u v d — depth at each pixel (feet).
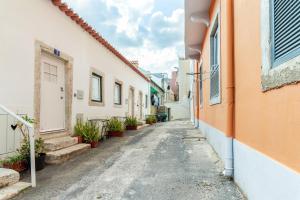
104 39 34.88
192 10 27.81
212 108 25.72
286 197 7.73
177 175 16.22
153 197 12.71
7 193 12.98
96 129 28.68
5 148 17.20
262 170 9.87
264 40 9.51
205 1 25.68
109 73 40.27
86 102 30.86
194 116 61.41
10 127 17.62
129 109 56.13
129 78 54.90
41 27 21.62
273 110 8.86
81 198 12.80
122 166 18.92
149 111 85.56
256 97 10.82
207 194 12.87
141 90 70.38
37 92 20.76
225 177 15.46
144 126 58.23
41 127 22.45
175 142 30.48
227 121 15.40
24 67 19.36
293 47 7.42
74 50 27.76
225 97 16.26
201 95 41.96
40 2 21.52
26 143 17.83
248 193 11.85
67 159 21.16
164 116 100.07
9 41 17.88
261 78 9.89
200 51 40.55
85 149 25.23
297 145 7.13
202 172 16.72
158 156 22.25
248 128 12.09
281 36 8.22
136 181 15.26
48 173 17.30
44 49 22.00
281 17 8.21
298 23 7.10
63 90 26.16
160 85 126.82
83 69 30.09
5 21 17.54
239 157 13.73
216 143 22.41
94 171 17.65
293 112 7.36
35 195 13.32
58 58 25.11
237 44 14.53
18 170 16.83
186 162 19.65
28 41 19.90
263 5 9.61
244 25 12.84
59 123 25.39
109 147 27.58
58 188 14.29
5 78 17.48
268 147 9.36
